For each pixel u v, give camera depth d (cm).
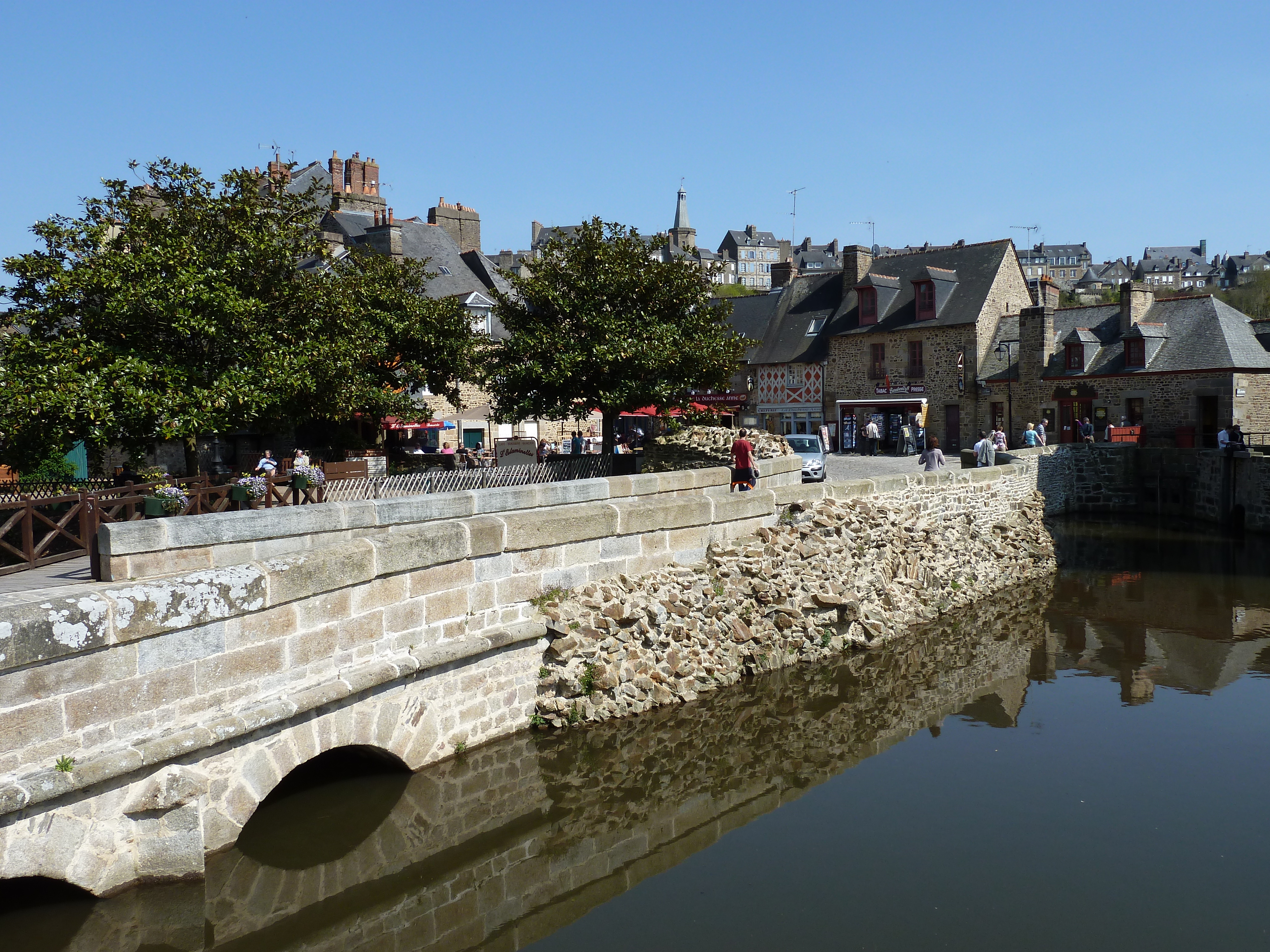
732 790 791
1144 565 1939
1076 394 3197
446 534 760
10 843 469
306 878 625
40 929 512
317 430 2538
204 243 1527
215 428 1357
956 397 3559
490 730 818
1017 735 931
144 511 1162
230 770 581
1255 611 1509
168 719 541
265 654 603
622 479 1164
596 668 898
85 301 1405
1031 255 13025
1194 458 2712
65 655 483
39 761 476
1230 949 554
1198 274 12081
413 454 2525
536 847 685
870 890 629
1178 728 958
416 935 570
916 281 3697
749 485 1384
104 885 520
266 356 1407
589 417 3189
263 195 1967
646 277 1914
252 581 586
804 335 4175
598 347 1828
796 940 566
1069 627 1398
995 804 769
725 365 1953
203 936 555
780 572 1177
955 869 659
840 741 905
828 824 730
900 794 788
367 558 681
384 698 705
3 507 939
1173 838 707
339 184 4112
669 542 1065
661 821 732
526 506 1041
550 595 896
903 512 1566
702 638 1030
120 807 525
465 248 4250
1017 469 1986
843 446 3625
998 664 1191
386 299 2092
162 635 536
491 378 2058
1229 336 2916
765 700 1016
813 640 1161
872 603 1306
